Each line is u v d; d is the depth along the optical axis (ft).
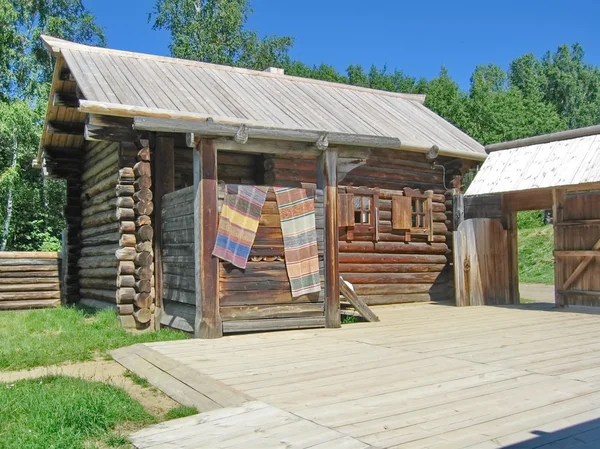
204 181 25.98
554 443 11.24
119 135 30.83
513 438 11.57
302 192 28.43
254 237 26.99
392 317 33.32
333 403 14.39
